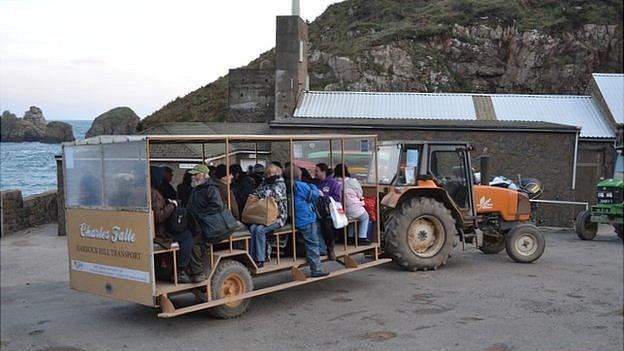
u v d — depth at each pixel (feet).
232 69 100.94
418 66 134.92
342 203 30.19
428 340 21.52
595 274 34.22
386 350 20.43
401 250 33.96
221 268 24.45
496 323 23.71
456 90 134.62
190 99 140.77
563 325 23.41
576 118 72.33
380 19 164.86
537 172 62.54
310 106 77.00
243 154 48.34
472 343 21.12
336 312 25.77
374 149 32.30
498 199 38.52
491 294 28.78
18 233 55.98
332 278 32.78
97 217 24.00
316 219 27.91
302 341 21.76
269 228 26.17
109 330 23.81
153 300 22.02
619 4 147.84
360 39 145.59
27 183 70.64
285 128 62.64
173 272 23.35
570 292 29.32
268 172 26.84
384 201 34.81
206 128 72.28
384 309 26.13
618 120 67.87
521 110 74.79
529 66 138.10
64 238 52.70
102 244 23.82
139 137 21.94
